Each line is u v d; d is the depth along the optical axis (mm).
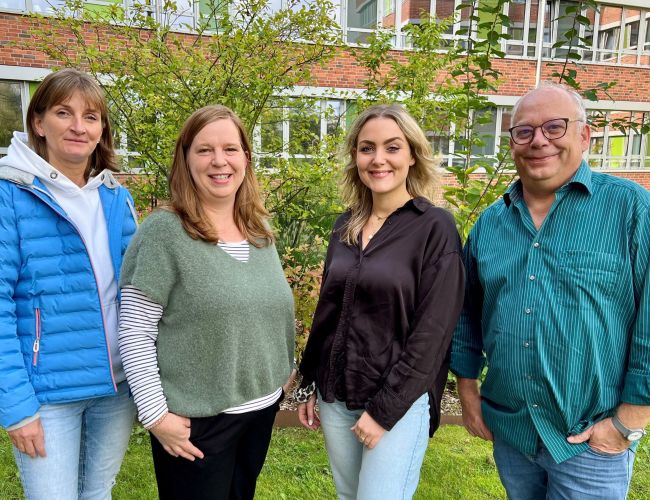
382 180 2051
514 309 1851
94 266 1932
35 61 9750
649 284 1614
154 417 1733
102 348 1946
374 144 2055
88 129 1932
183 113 4164
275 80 4219
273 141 4750
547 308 1767
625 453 1774
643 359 1634
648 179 16250
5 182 1793
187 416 1779
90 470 2107
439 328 1845
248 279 1873
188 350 1773
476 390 2221
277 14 4238
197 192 1909
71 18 4375
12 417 1716
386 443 1922
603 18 15562
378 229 2084
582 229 1731
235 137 1886
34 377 1822
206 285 1759
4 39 9492
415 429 1952
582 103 1823
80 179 2059
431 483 3100
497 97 13672
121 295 1808
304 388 2264
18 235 1804
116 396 2098
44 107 1895
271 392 1976
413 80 4820
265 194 4254
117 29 4312
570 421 1761
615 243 1682
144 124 4117
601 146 15781
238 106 4180
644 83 15398
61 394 1864
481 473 3219
